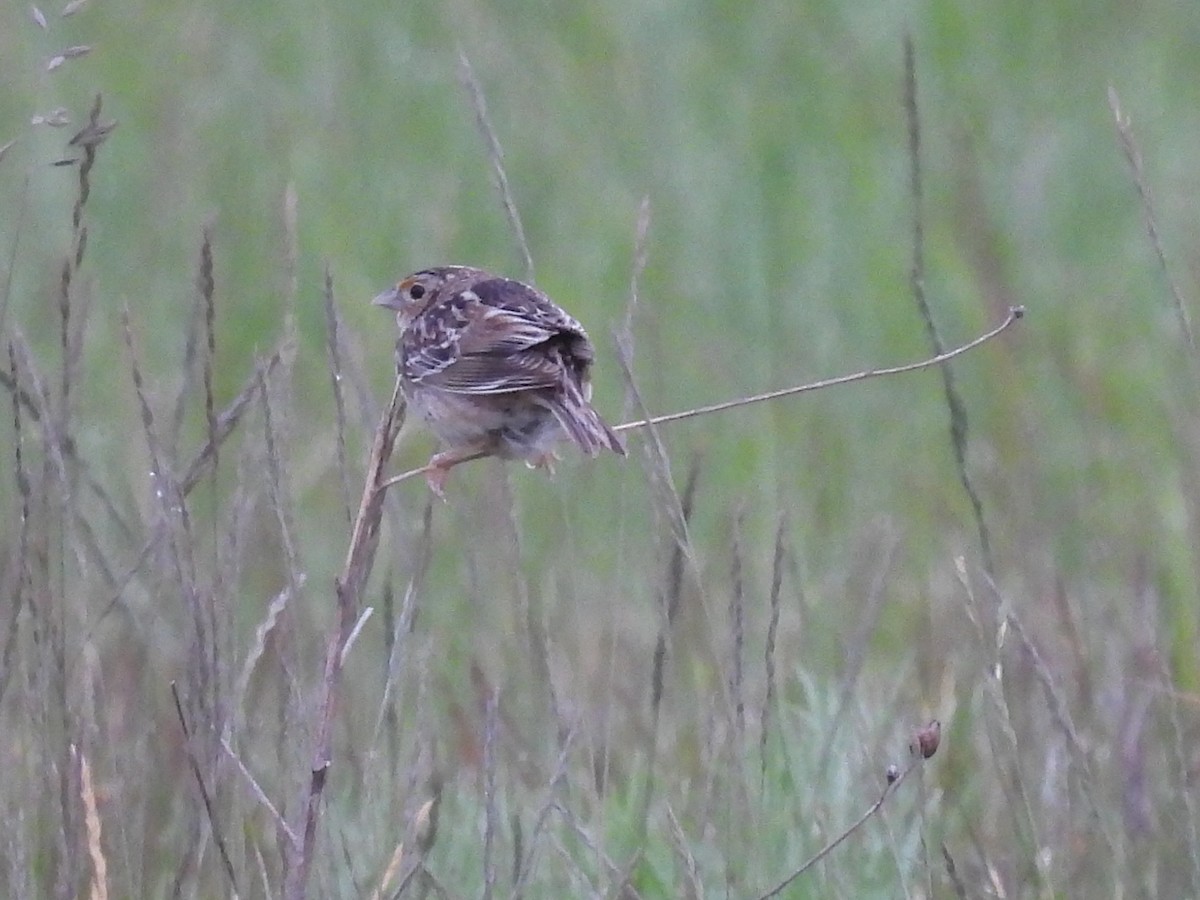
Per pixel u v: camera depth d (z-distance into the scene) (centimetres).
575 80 2006
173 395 1347
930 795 923
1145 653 1041
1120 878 839
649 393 1446
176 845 861
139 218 1753
